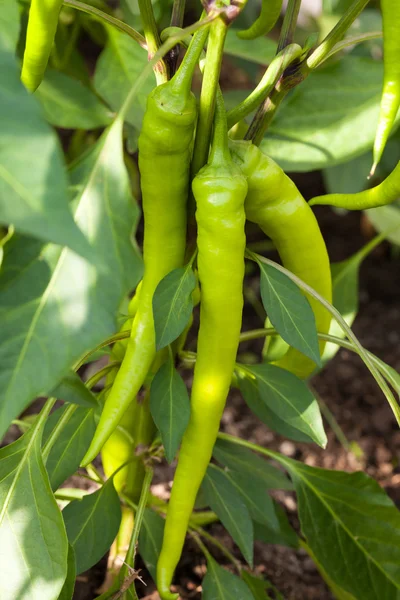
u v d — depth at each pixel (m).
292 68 0.56
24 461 0.57
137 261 0.48
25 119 0.40
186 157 0.52
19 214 0.39
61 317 0.47
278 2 0.56
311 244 0.58
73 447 0.61
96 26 0.90
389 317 1.28
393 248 1.37
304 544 0.73
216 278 0.53
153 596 0.77
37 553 0.55
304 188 1.47
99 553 0.61
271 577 0.83
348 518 0.66
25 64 0.54
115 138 0.48
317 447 1.03
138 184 1.09
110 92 0.72
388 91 0.53
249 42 0.79
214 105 0.52
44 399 0.99
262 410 0.64
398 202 1.10
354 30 1.10
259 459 0.68
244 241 0.53
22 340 0.46
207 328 0.55
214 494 0.63
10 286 0.47
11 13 0.55
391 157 1.18
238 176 0.52
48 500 0.56
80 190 0.49
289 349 0.65
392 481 0.99
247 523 0.63
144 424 0.66
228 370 0.56
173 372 0.57
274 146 0.72
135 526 0.62
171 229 0.54
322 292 0.60
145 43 0.56
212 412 0.57
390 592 0.65
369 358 0.58
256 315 1.29
